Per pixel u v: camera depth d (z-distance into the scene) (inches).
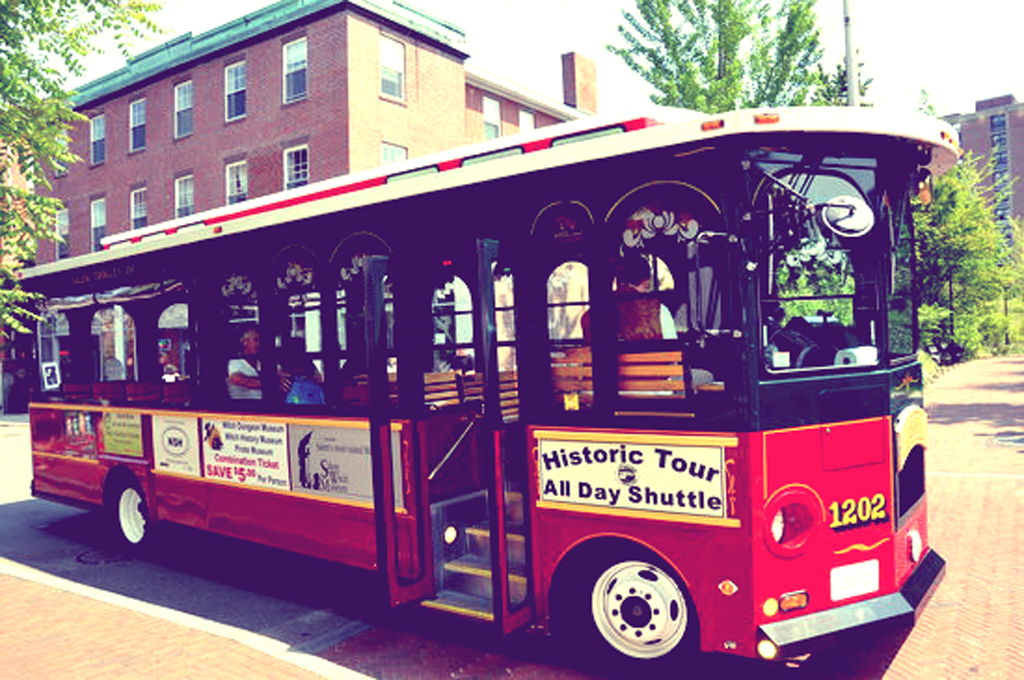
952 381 905.5
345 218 224.8
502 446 176.4
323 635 214.5
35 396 367.2
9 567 289.1
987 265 993.5
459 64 936.3
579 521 176.1
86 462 335.9
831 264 165.6
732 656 186.2
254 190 871.7
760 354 153.9
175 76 949.8
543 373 182.1
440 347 213.6
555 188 179.2
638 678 175.3
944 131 174.6
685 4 741.3
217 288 267.7
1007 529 284.8
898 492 171.0
